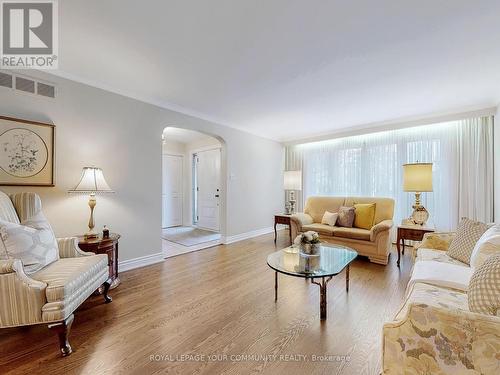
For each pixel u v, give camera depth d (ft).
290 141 18.45
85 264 6.07
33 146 7.49
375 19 5.52
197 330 5.70
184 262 10.83
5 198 6.25
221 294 7.63
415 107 11.57
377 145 14.52
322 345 5.15
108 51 6.85
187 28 5.83
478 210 11.41
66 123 8.20
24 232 5.62
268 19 5.52
